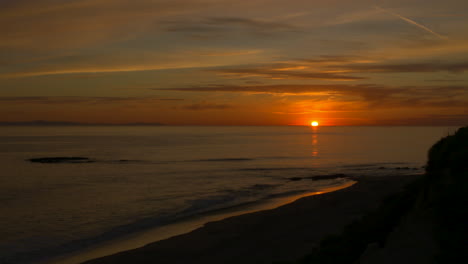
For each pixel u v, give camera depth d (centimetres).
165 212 2872
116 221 2605
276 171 5950
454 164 922
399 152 10594
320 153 10256
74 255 1866
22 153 10181
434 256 756
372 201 2673
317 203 2798
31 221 2650
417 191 1322
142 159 8362
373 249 958
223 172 5856
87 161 7850
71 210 3033
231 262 1577
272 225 2167
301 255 1531
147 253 1745
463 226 754
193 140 19562
